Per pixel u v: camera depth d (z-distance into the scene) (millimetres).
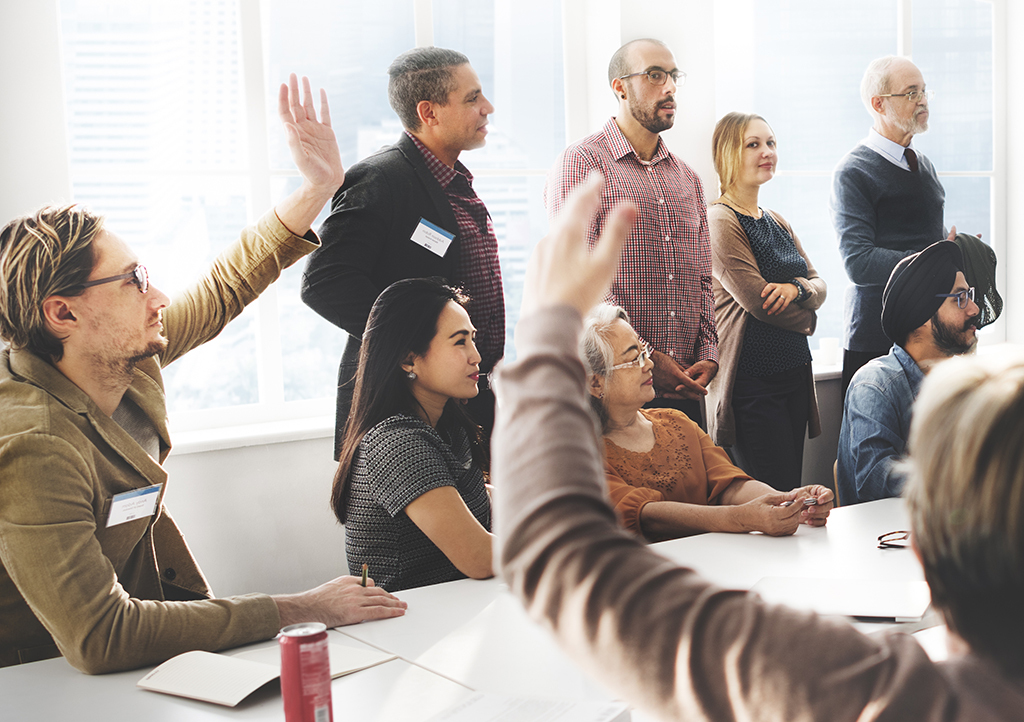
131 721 1135
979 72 4824
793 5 4102
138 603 1342
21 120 2482
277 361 2975
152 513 1547
